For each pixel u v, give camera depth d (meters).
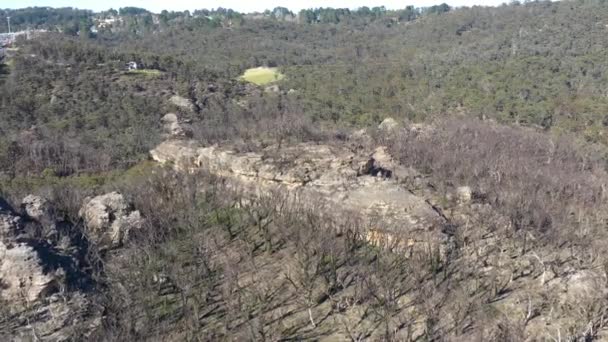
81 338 48.34
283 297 57.81
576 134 132.88
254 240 68.62
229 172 83.38
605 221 79.00
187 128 118.50
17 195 74.31
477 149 111.00
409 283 58.56
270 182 79.12
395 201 69.94
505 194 81.38
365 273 59.06
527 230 70.62
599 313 53.00
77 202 72.19
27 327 49.69
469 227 69.94
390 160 93.81
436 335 50.16
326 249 61.94
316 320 54.22
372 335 51.47
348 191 73.75
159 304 55.50
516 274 61.22
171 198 77.38
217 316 54.41
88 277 57.03
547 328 51.19
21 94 135.50
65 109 132.75
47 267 54.06
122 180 90.69
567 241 68.94
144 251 63.03
